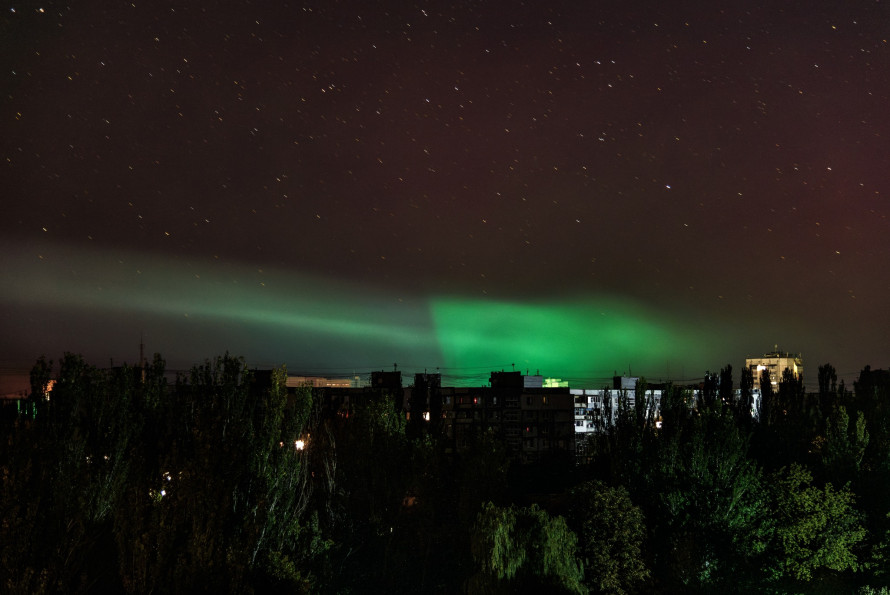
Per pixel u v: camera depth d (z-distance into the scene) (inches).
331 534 1973.4
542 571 1477.6
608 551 1577.3
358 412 2167.8
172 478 1218.6
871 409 2546.8
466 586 1489.9
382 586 1841.8
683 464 1883.6
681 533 1763.0
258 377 3486.7
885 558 1822.1
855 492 1959.9
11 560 947.3
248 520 1349.7
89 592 1142.3
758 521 1776.6
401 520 2010.3
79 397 1547.7
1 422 1432.1
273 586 1385.3
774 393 3297.2
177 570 1065.5
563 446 4731.8
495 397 4840.1
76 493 1143.0
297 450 1790.1
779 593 1705.2
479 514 1512.1
